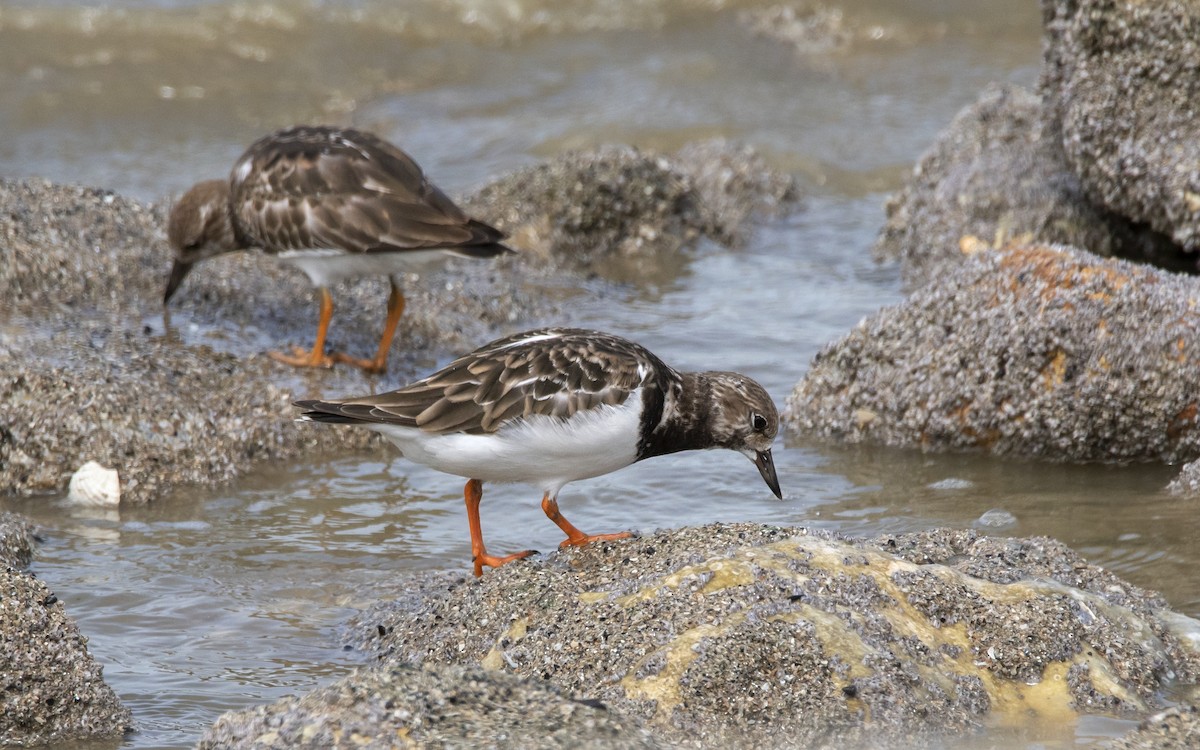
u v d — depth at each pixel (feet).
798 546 27.37
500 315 54.34
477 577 29.73
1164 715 23.27
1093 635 26.25
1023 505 37.09
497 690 21.98
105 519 38.06
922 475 39.93
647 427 30.71
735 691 24.26
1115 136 52.49
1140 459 40.24
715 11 92.38
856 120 80.38
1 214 50.88
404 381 47.55
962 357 41.96
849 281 59.82
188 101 80.64
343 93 83.20
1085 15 52.54
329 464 42.39
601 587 27.09
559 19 91.04
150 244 53.72
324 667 29.01
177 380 44.19
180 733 26.16
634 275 61.11
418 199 44.73
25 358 43.09
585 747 20.56
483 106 82.38
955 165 61.87
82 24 84.33
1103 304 40.65
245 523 37.76
